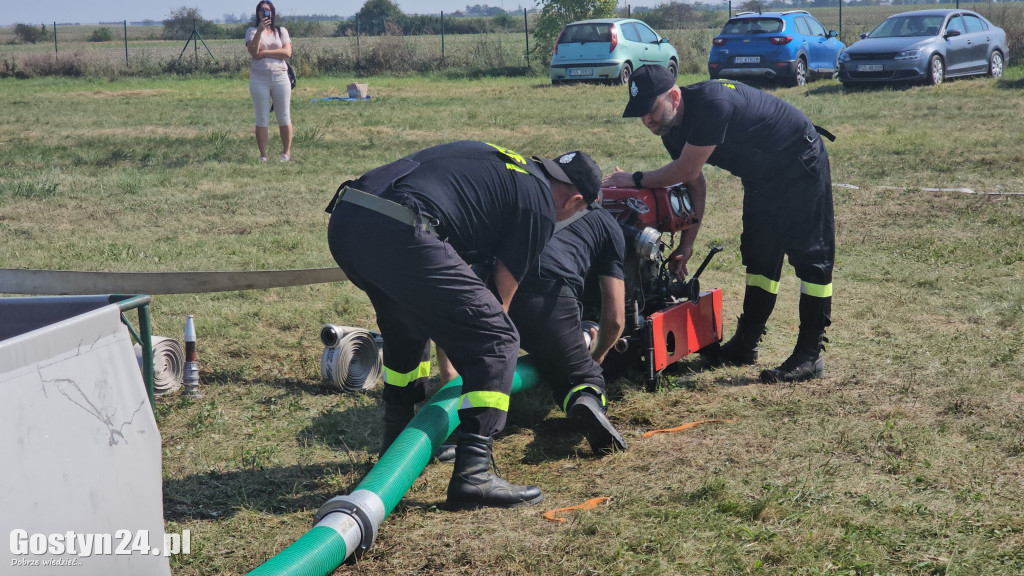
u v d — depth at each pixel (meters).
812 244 4.21
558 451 3.57
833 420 3.72
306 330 5.18
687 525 2.80
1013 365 4.39
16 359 1.72
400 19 57.81
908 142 11.99
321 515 2.65
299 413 3.98
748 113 4.02
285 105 11.36
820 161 4.14
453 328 2.88
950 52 19.05
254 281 3.24
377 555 2.69
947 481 3.12
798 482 3.11
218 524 2.93
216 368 4.54
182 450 3.53
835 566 2.54
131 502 2.02
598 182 3.15
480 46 29.28
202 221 8.07
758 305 4.50
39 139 13.67
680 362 4.67
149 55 37.25
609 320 3.68
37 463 1.76
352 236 2.80
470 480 2.97
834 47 21.67
